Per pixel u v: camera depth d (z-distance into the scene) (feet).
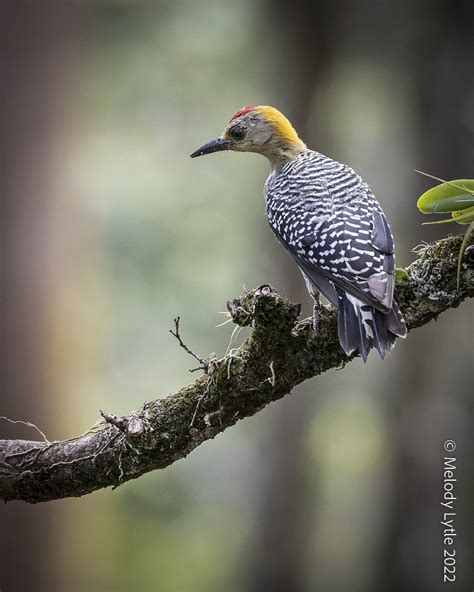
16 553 50.78
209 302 55.83
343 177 25.91
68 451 22.94
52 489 23.18
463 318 49.55
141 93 58.13
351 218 23.99
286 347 21.57
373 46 51.62
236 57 56.75
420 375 49.83
